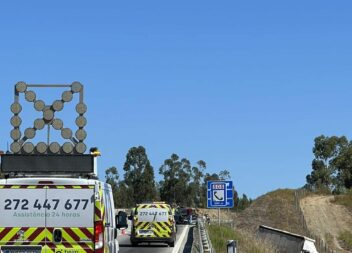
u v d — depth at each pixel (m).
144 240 40.97
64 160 16.69
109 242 17.03
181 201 153.12
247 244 33.81
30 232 15.75
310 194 97.81
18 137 18.64
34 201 15.81
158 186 155.25
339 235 76.31
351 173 137.50
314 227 81.56
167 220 41.19
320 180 139.12
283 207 90.50
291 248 39.28
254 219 88.44
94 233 15.73
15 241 15.71
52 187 15.88
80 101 18.89
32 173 16.67
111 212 17.86
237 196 164.38
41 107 18.75
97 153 16.86
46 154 16.75
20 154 16.70
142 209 41.44
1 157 16.67
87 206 15.81
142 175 139.50
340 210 87.31
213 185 28.64
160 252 36.16
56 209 15.80
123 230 57.53
